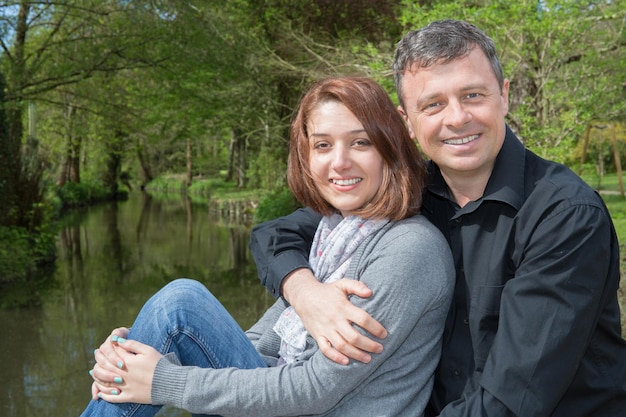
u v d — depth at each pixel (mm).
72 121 19016
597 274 1522
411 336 1704
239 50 14789
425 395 1771
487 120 1722
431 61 1733
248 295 7973
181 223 18625
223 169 45688
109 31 13164
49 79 12688
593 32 7617
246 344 1959
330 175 1844
